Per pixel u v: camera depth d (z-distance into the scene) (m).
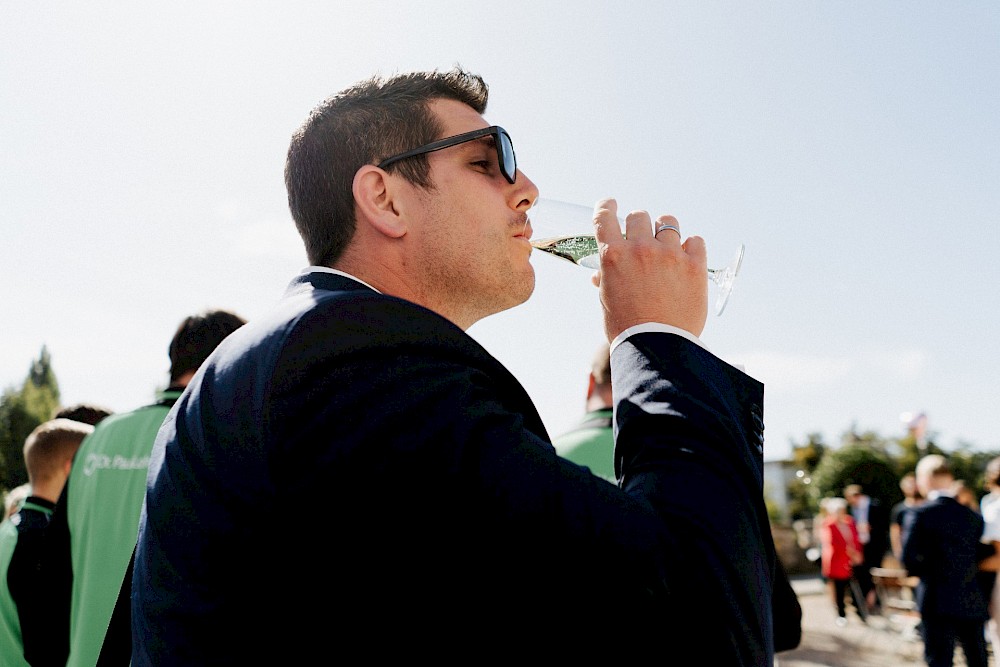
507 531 0.64
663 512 0.69
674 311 0.91
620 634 0.63
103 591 1.92
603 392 2.58
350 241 1.05
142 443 2.02
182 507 0.76
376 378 0.69
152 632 0.77
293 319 0.76
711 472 0.74
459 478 0.65
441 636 0.64
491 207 1.08
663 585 0.64
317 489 0.66
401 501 0.65
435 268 1.04
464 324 1.14
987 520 6.81
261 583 0.68
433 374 0.71
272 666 0.67
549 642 0.63
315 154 1.09
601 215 1.01
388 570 0.65
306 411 0.69
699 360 0.84
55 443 2.75
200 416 0.80
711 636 0.65
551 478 0.67
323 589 0.66
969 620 6.23
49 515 2.60
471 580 0.64
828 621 10.77
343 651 0.65
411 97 1.08
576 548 0.64
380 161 1.06
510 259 1.08
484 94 1.15
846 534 11.18
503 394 0.79
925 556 6.43
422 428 0.67
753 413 0.83
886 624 10.12
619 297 0.92
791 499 27.95
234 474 0.71
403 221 1.04
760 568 0.72
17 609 2.17
